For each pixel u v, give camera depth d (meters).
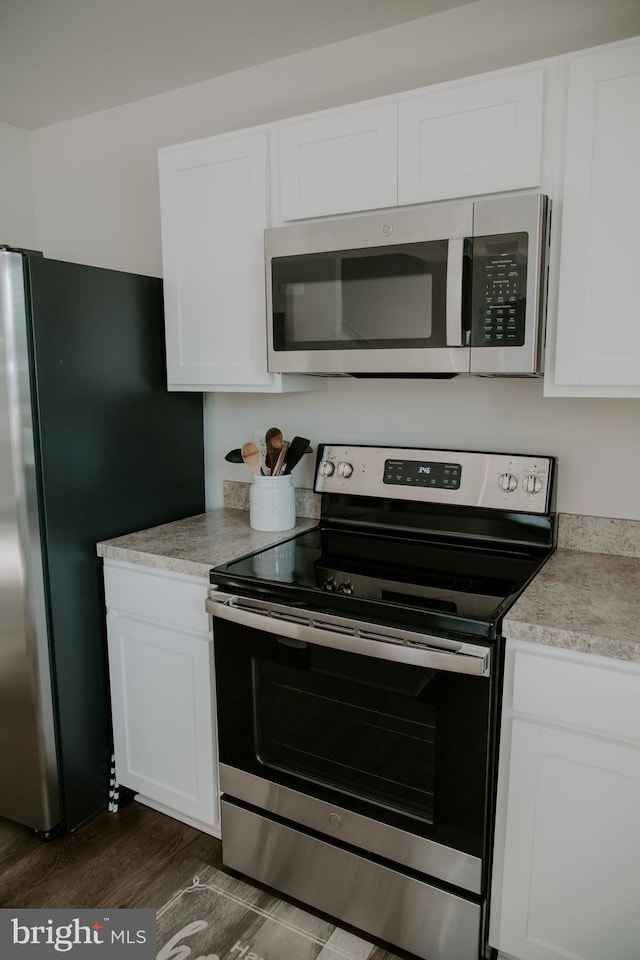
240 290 1.95
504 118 1.50
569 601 1.45
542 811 1.38
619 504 1.80
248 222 1.89
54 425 1.85
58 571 1.90
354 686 1.51
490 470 1.88
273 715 1.67
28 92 2.38
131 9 1.82
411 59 1.91
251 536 2.05
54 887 1.79
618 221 1.42
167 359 2.15
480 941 1.47
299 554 1.85
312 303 1.77
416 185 1.63
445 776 1.42
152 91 2.38
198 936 1.64
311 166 1.77
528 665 1.34
